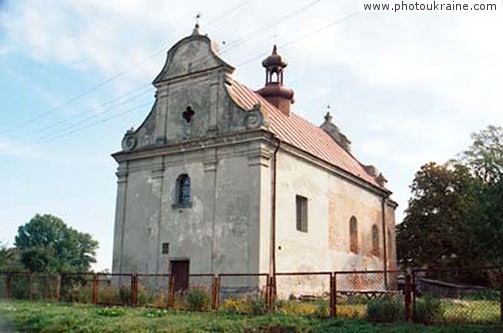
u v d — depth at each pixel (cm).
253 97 2802
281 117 2983
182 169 2562
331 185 2892
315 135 3441
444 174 4116
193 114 2595
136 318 1504
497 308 1432
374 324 1314
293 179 2520
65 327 1355
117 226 2727
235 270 2264
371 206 3403
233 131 2417
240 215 2309
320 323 1351
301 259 2497
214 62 2561
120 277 2639
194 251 2417
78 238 8731
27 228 8325
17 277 2525
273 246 2295
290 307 1705
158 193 2622
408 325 1254
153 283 2512
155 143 2691
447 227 3881
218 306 1784
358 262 3083
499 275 1239
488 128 3934
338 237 2895
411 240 4144
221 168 2422
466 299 1759
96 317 1524
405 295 1345
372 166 3753
